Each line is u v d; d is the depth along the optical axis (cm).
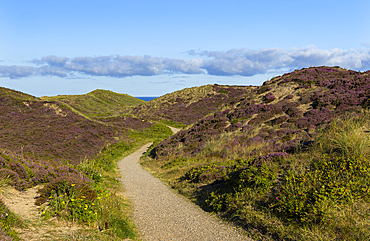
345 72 2356
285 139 1364
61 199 522
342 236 403
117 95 13625
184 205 812
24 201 545
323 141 805
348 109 1405
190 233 547
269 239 468
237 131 1906
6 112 3578
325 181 550
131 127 5078
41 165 851
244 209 617
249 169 783
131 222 617
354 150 632
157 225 608
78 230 445
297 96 2080
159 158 2112
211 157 1588
